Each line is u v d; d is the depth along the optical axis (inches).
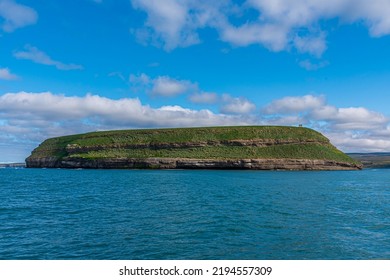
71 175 4409.5
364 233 941.8
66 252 775.7
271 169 5876.0
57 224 1082.7
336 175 4471.0
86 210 1373.0
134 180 3282.5
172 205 1498.5
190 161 6028.5
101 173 4886.8
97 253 766.5
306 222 1092.5
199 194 1963.6
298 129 7135.8
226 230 975.0
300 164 5954.7
